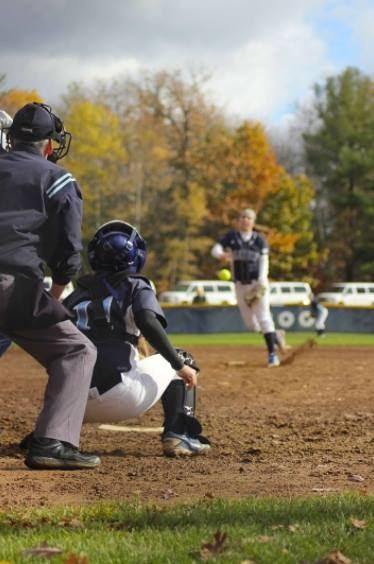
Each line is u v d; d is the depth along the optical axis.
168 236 129.12
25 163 11.66
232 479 11.91
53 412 12.27
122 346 13.23
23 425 17.44
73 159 133.88
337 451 14.38
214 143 136.88
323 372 29.19
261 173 134.12
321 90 158.25
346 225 148.75
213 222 136.12
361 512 9.48
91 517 9.46
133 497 10.72
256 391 23.59
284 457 13.81
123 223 13.34
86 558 7.73
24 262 11.30
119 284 13.17
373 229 146.50
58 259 11.83
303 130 181.38
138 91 144.75
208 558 7.80
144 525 9.08
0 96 92.38
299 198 136.50
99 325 13.20
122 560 7.77
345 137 155.00
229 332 75.12
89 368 12.34
